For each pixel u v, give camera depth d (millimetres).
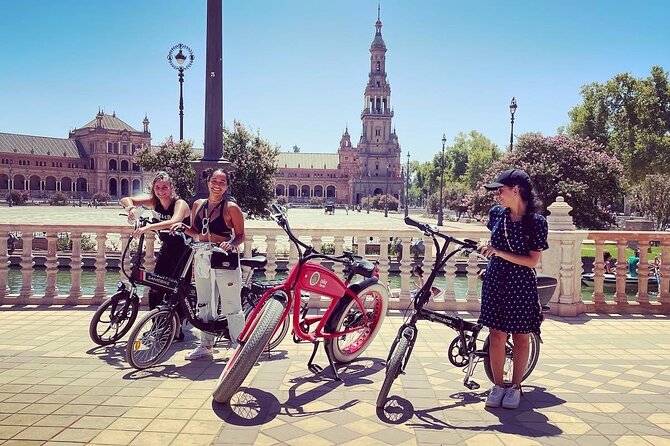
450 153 107812
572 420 4047
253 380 4871
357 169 147875
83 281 19344
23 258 7980
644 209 44219
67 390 4488
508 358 4777
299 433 3727
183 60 22625
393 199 107938
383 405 4230
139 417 3936
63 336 6262
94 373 4957
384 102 144000
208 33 11148
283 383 4816
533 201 4172
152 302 6141
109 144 136125
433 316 4578
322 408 4215
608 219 27531
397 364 4137
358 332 5715
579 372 5254
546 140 28297
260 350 4094
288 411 4137
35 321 6996
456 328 4703
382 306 5715
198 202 5496
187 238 5406
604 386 4844
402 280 8266
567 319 7699
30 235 8008
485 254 4258
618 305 8148
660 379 5047
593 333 6879
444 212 102188
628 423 3996
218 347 5957
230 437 3629
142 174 139875
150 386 4629
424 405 4332
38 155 128875
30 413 3977
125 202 5867
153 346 5227
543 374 5191
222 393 4090
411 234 8180
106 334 6309
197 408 4137
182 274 5383
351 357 5484
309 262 4953
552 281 4910
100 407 4121
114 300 5918
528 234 4125
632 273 17547
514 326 4215
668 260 8070
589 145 28734
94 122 140125
